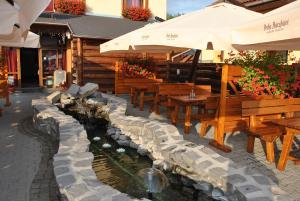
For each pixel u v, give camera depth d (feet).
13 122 29.91
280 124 16.74
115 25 55.01
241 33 14.06
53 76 58.03
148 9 61.72
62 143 18.11
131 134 22.97
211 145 21.65
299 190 14.75
